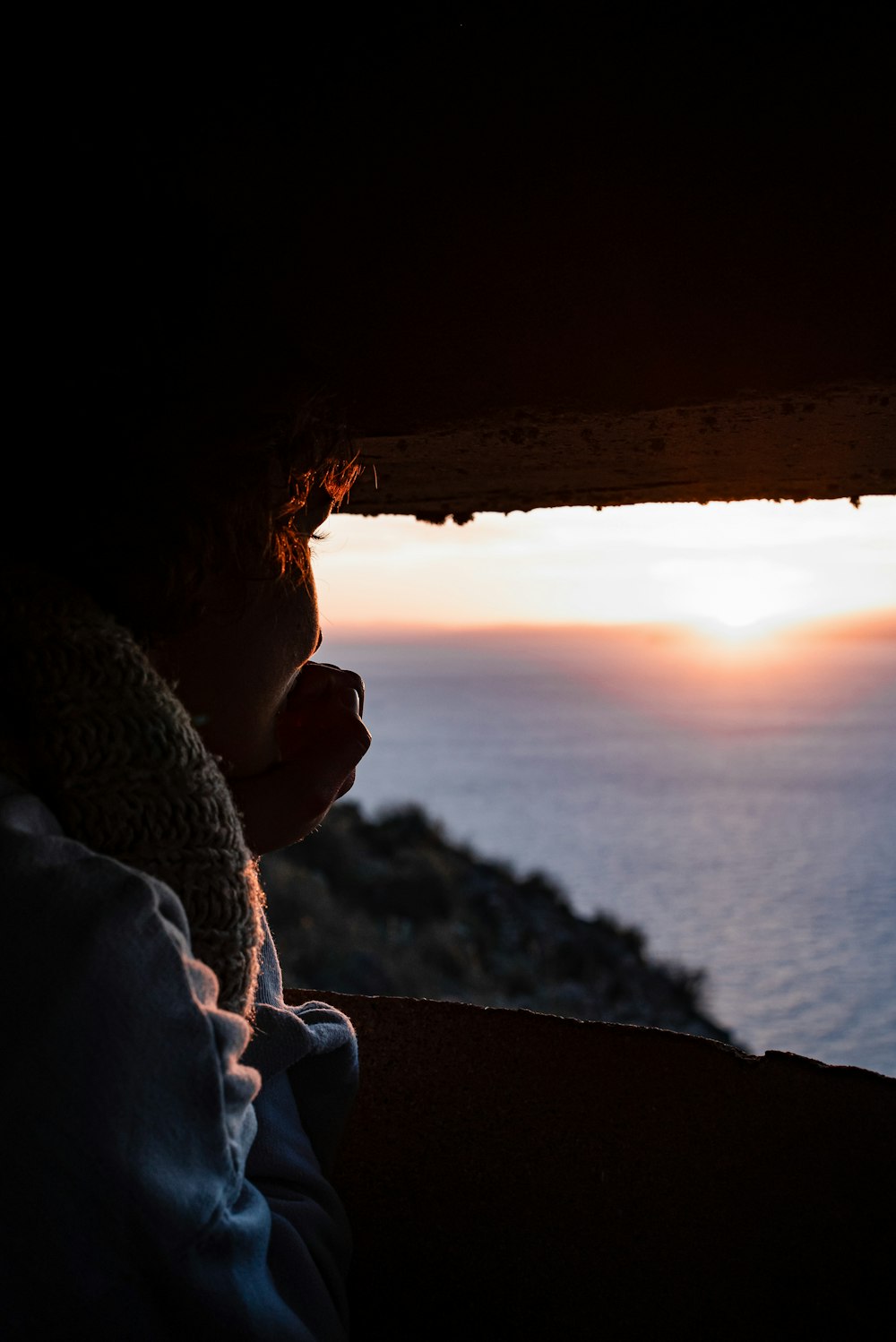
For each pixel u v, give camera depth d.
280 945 13.63
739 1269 1.11
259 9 1.28
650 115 1.18
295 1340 0.58
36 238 0.75
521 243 1.24
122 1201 0.49
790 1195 1.17
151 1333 0.52
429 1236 1.18
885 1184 1.17
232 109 1.30
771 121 1.15
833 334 1.15
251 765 0.78
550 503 1.61
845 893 51.12
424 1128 1.30
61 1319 0.50
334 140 1.28
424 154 1.25
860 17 1.11
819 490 1.51
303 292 1.31
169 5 1.30
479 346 1.26
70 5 1.31
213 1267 0.54
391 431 1.30
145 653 0.67
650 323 1.21
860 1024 31.31
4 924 0.49
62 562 0.66
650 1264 1.12
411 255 1.27
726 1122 1.26
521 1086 1.34
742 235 1.17
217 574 0.71
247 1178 0.75
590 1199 1.20
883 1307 1.06
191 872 0.55
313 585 0.79
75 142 1.27
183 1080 0.51
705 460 1.37
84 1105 0.48
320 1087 0.88
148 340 0.70
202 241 0.79
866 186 1.13
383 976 13.77
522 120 1.22
